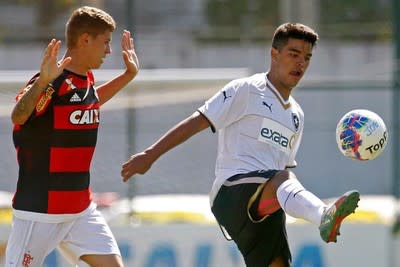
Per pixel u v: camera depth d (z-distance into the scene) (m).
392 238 32.00
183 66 53.03
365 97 42.34
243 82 19.52
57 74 17.25
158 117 32.34
